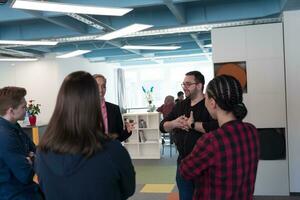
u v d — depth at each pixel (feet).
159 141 26.61
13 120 7.80
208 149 4.99
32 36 21.98
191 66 45.50
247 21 19.24
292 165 15.79
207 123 8.25
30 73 32.04
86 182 4.20
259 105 15.98
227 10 18.75
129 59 37.88
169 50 31.91
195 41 27.12
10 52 26.81
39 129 20.39
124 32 17.76
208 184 5.13
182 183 8.84
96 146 4.25
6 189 7.13
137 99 47.57
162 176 20.36
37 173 4.50
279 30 15.78
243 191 5.14
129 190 4.62
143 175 20.76
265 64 15.90
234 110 5.21
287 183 15.87
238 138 5.04
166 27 19.79
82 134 4.28
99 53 33.47
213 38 16.46
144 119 26.99
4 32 22.31
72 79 4.45
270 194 15.98
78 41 24.85
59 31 21.49
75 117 4.30
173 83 46.37
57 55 29.78
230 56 16.26
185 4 18.85
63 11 13.00
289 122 15.78
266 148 15.90
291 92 15.74
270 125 15.90
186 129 8.74
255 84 16.01
